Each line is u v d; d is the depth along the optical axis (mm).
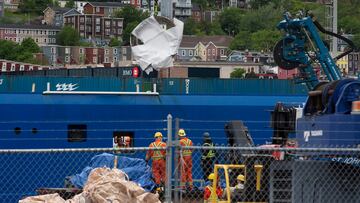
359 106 44031
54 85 78938
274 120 59125
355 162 44406
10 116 70250
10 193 59469
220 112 75375
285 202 45219
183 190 50844
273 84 84625
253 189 48500
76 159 61312
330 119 44344
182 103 74875
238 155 54062
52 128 70500
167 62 79062
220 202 47812
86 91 76188
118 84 80000
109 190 40281
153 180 54625
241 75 176750
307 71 64250
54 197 40812
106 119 72750
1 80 78125
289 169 45281
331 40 101625
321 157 45062
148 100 74312
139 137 72125
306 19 63312
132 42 81188
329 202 44344
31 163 61219
